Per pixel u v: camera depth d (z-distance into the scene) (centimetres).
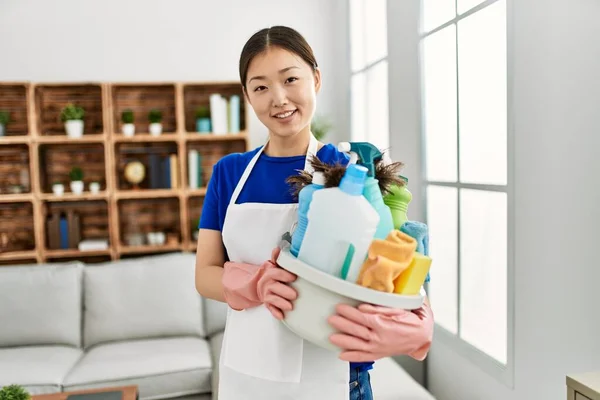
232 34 354
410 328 70
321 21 363
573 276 141
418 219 234
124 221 359
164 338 273
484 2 181
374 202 73
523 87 157
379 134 292
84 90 347
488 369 187
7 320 262
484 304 193
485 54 182
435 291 230
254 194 94
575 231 139
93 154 353
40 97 341
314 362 86
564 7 138
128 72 345
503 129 175
